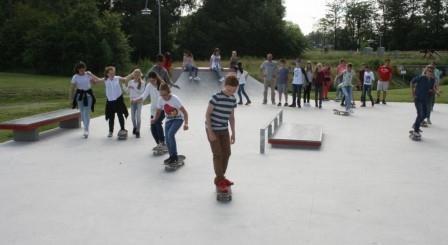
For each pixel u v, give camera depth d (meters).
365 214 5.41
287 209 5.57
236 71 17.61
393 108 16.77
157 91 8.98
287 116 14.37
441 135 10.94
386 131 11.50
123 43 45.38
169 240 4.61
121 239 4.64
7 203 5.77
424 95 10.19
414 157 8.52
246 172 7.33
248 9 67.75
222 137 5.93
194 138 10.27
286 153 8.77
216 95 5.89
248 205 5.71
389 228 4.98
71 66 43.19
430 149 9.26
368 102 19.17
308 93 17.89
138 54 63.34
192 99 19.48
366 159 8.33
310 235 4.76
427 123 12.70
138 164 7.84
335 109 15.65
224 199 5.83
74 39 42.94
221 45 65.88
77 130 11.37
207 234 4.77
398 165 7.89
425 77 10.18
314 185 6.61
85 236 4.71
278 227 4.98
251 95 21.36
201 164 7.85
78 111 11.77
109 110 10.25
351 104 16.30
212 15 67.94
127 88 10.45
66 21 43.66
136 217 5.27
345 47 91.94
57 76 41.12
